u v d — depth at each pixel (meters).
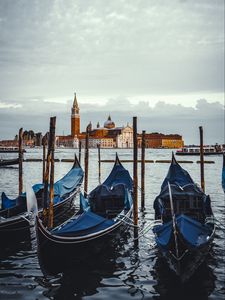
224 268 12.04
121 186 18.56
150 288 10.66
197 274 11.38
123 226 15.92
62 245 11.72
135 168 15.43
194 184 17.05
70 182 25.05
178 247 10.73
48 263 11.38
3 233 14.84
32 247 14.72
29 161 82.94
